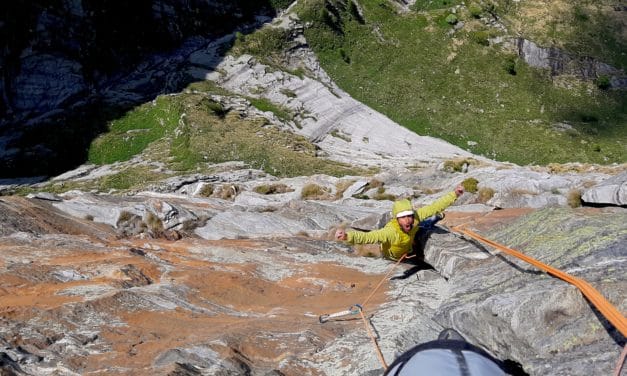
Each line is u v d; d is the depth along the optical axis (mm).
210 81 82438
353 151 75062
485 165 34469
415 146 78375
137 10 83875
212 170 60156
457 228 11062
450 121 83812
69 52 77562
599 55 95500
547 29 98000
